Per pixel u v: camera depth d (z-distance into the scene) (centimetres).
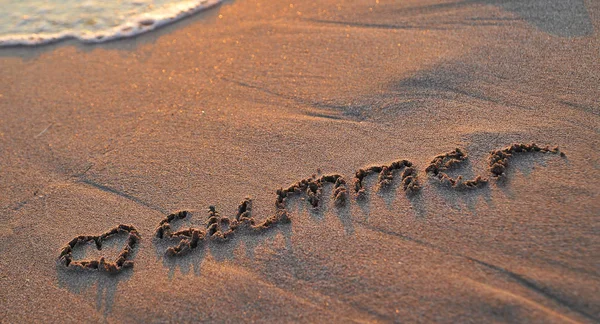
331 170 181
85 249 175
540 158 173
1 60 229
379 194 173
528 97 187
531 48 200
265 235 170
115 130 200
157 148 193
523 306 152
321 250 166
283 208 174
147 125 200
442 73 197
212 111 201
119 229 177
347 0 232
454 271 158
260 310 160
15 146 200
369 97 196
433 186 172
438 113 188
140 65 221
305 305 159
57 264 173
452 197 169
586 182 167
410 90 195
